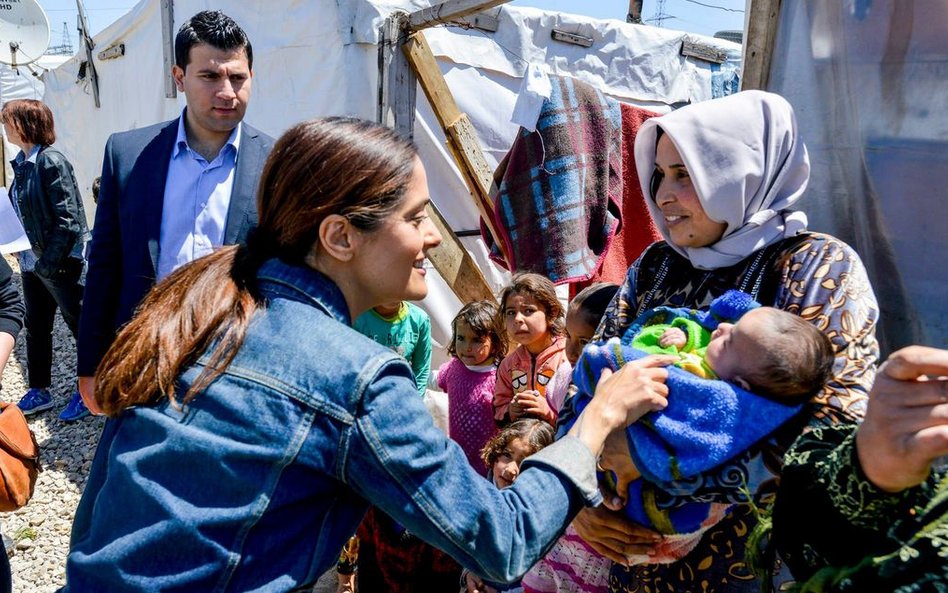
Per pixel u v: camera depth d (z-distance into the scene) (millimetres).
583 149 3219
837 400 1297
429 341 3357
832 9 2166
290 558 1088
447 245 4055
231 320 1149
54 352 6695
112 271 2598
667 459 1330
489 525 1100
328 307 1186
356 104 4289
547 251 3166
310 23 4523
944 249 1985
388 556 2621
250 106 5223
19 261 5137
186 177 2602
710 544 1528
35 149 4770
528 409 2609
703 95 5504
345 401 1076
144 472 1086
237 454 1057
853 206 2184
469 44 4508
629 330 1642
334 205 1142
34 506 4086
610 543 1518
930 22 1974
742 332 1338
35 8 9656
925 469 869
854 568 958
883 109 2076
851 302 1378
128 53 6992
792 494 1081
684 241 1629
